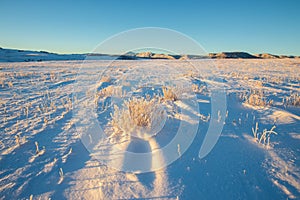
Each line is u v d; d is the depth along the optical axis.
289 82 10.01
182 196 1.98
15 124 3.99
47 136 3.43
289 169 2.39
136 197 1.97
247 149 2.88
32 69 17.64
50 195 2.02
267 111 4.64
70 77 12.08
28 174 2.35
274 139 3.17
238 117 4.28
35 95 6.94
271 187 2.09
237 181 2.19
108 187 2.12
